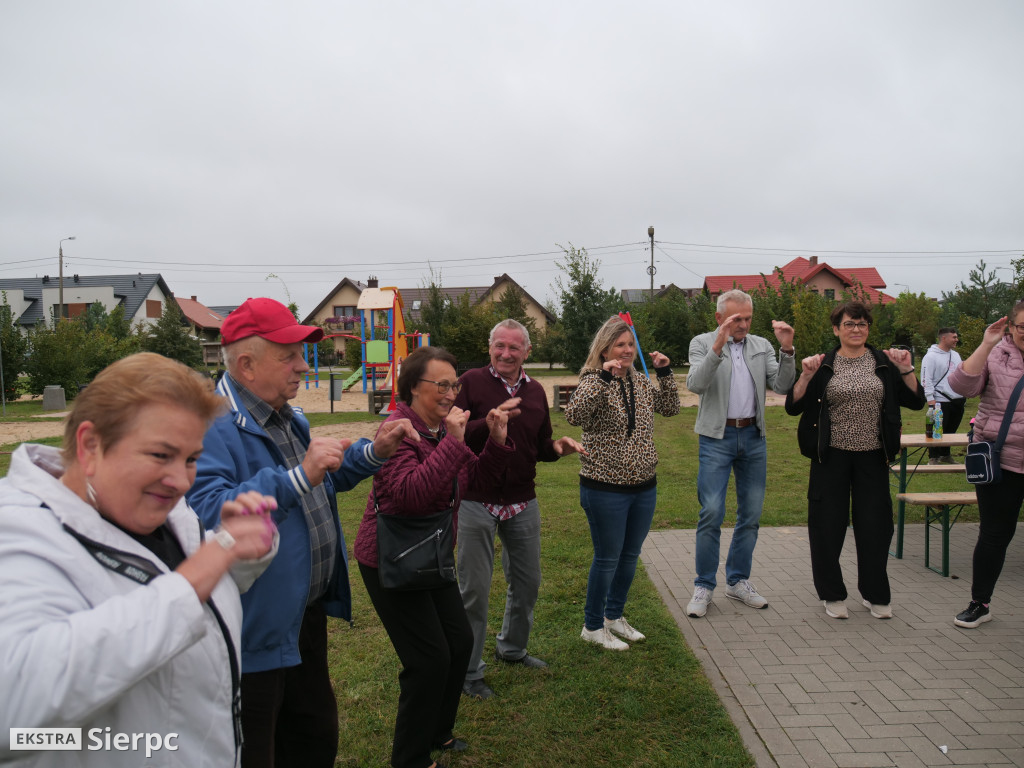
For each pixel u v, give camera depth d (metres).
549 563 5.18
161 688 1.29
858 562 4.26
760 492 4.48
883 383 4.13
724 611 4.36
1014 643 3.83
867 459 4.18
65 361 22.34
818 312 18.78
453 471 2.48
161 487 1.27
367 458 2.36
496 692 3.41
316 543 2.21
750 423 4.41
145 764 1.26
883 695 3.29
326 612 2.38
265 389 2.17
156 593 1.16
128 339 29.98
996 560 4.01
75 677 1.04
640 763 2.84
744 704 3.25
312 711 2.35
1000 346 4.11
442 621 2.81
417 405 2.88
